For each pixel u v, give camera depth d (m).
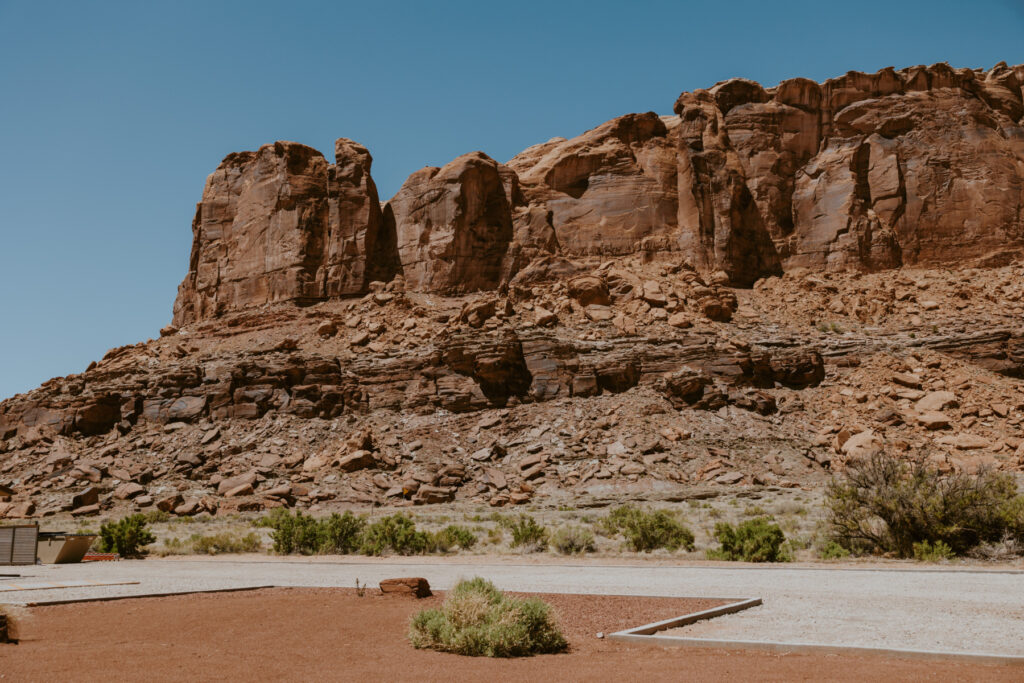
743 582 16.81
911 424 55.28
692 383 60.12
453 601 10.48
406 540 27.88
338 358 68.81
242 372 67.19
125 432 66.69
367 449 57.69
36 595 15.54
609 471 52.19
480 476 54.31
